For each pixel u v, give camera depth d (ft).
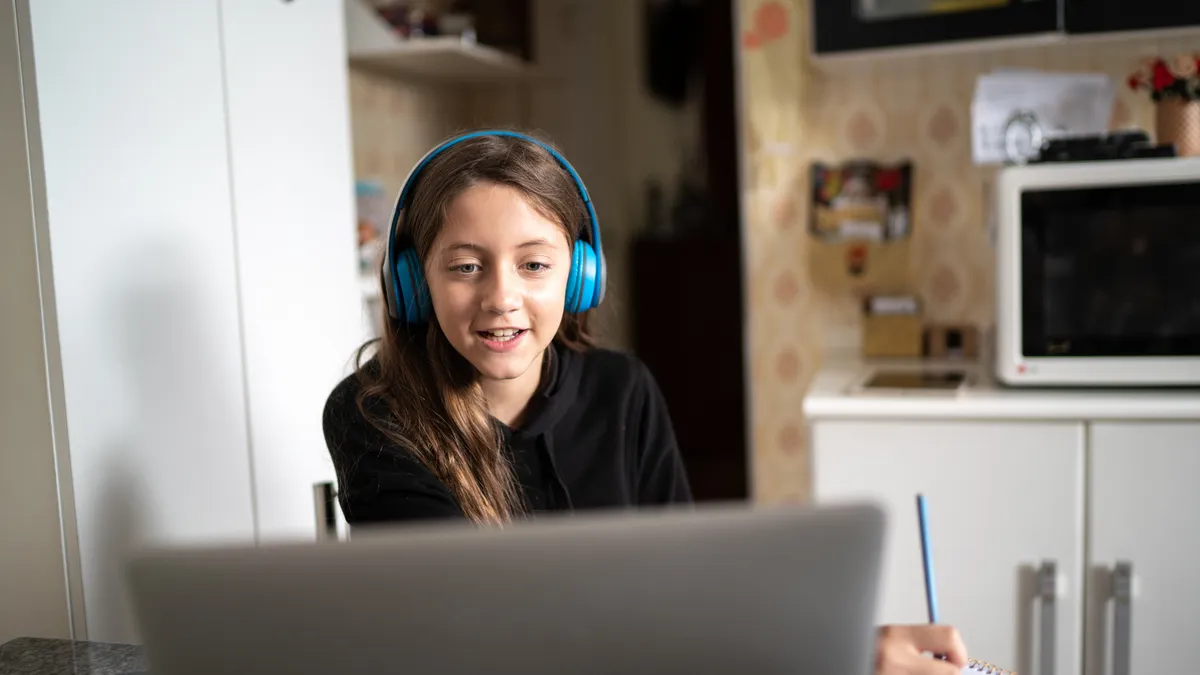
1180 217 5.81
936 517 6.05
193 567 1.64
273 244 5.37
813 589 1.69
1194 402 5.69
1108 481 5.80
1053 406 5.81
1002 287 6.13
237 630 1.67
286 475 5.45
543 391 3.91
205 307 4.82
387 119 8.30
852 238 7.77
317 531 4.78
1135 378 5.95
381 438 3.40
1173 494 5.72
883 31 6.66
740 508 1.68
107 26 4.23
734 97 8.62
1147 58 7.22
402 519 3.15
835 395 6.27
